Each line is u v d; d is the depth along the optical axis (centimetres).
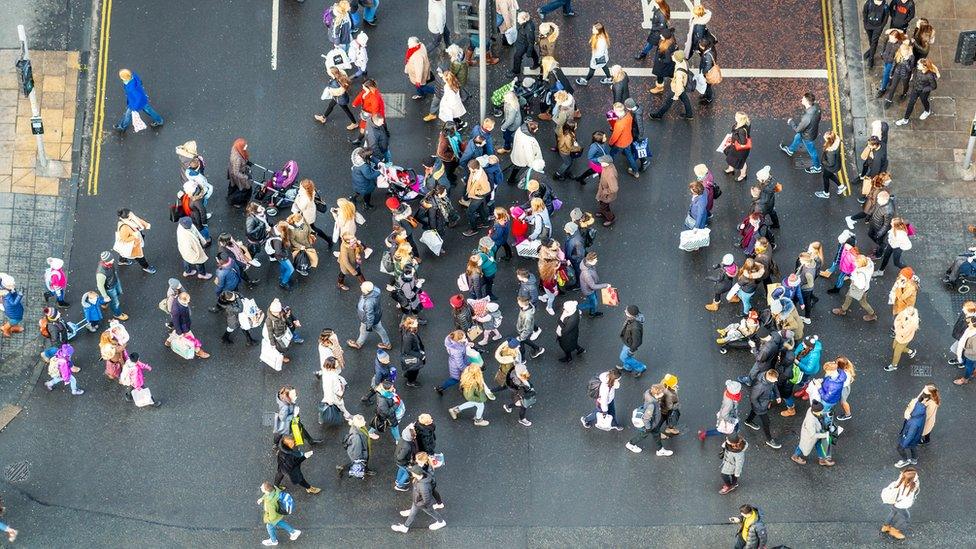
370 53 4781
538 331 4144
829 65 4812
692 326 4212
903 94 4706
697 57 4709
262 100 4666
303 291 4256
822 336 4203
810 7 4922
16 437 3975
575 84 4741
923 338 4203
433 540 3791
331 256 4334
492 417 4016
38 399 4047
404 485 3831
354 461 3794
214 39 4788
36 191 4438
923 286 4328
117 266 4288
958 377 4119
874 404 4062
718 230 4422
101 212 4422
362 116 4438
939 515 3856
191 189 4169
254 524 3822
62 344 3962
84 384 4072
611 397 3850
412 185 4350
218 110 4638
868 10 4684
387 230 4397
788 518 3847
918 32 4569
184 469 3919
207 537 3797
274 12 4850
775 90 4753
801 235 4425
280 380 4081
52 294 4203
